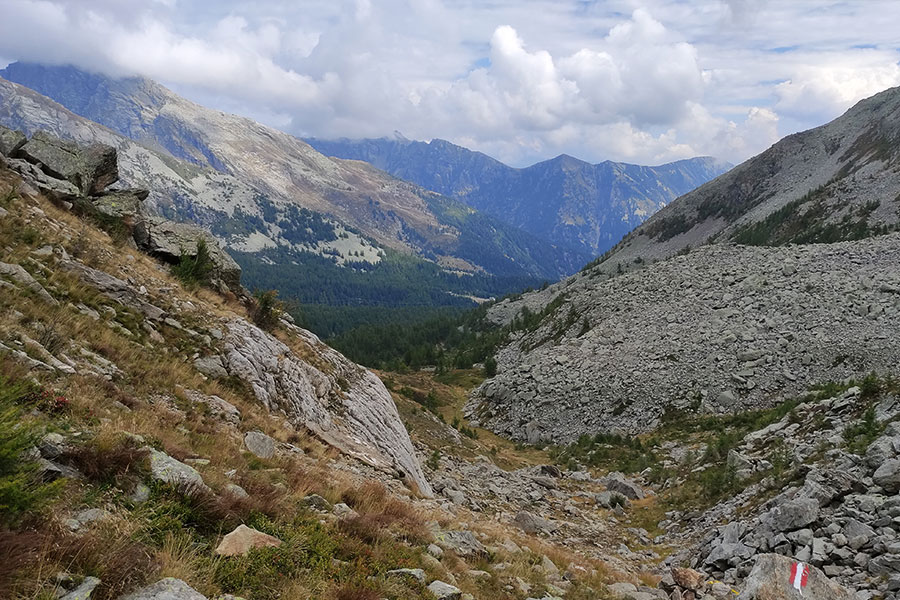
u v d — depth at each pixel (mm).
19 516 5734
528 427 58062
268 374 21219
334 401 25734
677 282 77938
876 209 146375
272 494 10219
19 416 7535
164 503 7672
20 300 13867
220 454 11461
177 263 28391
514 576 12328
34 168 25594
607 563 20312
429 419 49531
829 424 28672
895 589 12641
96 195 29875
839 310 55406
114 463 7941
